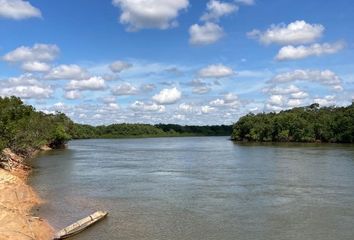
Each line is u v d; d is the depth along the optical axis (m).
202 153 124.88
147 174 72.06
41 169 80.12
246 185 58.53
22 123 87.12
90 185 59.09
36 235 32.16
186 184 60.00
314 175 68.19
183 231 35.34
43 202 46.34
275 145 162.25
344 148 135.00
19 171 73.25
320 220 38.84
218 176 68.56
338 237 33.78
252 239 33.31
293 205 45.16
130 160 101.69
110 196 50.53
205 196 50.44
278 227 36.56
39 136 118.25
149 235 34.09
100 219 38.72
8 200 41.44
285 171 74.00
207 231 35.34
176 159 103.81
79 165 88.50
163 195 51.19
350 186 57.06
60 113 182.75
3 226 31.44
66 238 32.97
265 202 46.78
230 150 137.25
